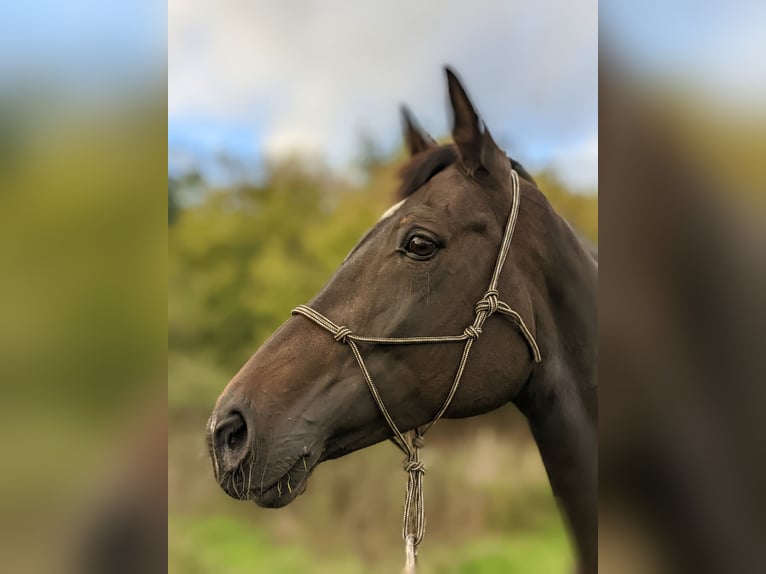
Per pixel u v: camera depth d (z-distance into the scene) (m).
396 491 4.85
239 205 7.13
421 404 1.50
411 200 1.58
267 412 1.39
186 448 5.20
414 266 1.48
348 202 6.74
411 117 1.89
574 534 1.63
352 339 1.46
